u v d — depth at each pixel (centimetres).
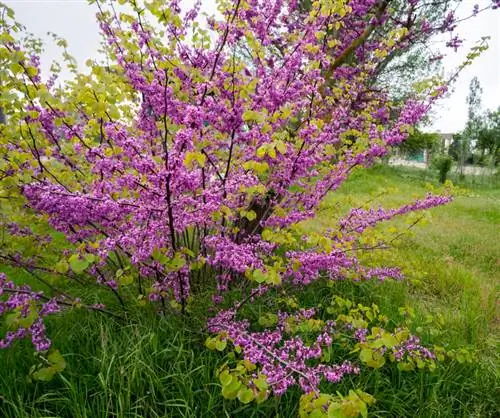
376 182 1102
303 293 327
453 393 247
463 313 328
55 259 290
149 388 205
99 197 209
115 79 248
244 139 244
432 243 557
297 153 258
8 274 324
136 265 251
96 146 244
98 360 210
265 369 168
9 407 186
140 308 267
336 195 716
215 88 237
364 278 326
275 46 344
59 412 192
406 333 199
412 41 475
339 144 345
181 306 256
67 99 227
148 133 270
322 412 129
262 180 283
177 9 243
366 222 288
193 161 220
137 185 204
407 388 241
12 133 217
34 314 187
